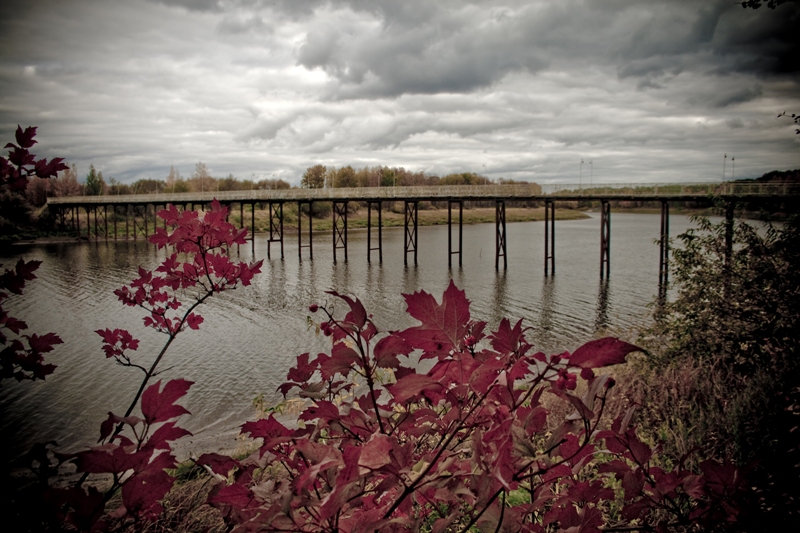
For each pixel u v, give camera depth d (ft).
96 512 4.05
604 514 8.02
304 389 5.64
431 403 5.12
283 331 62.75
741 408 14.23
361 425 5.35
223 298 81.97
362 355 4.44
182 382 4.14
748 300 23.00
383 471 3.76
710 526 5.25
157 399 4.10
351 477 3.46
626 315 68.95
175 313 70.79
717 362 21.29
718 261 24.89
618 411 15.02
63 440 33.58
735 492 5.17
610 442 5.30
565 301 78.07
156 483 4.10
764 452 11.32
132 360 51.37
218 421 36.68
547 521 5.23
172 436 4.13
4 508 4.01
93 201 208.03
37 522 4.08
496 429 3.97
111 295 85.92
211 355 53.36
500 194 109.50
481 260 126.62
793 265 21.85
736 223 24.53
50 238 200.95
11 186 5.27
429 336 4.23
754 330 22.17
